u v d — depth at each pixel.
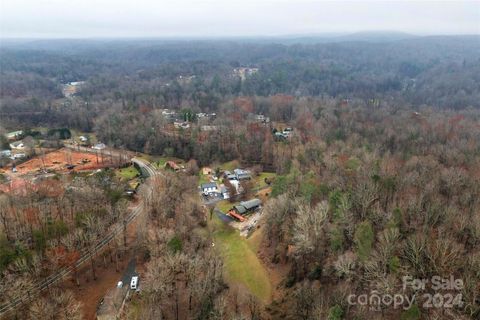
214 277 82.56
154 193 123.50
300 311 75.00
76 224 100.19
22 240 91.62
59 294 80.94
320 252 85.69
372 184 98.69
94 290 87.81
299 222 88.38
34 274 82.69
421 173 120.12
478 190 104.25
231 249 105.19
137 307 80.44
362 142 173.88
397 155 156.62
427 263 70.94
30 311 71.88
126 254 101.12
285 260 94.88
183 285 81.81
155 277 77.75
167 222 106.56
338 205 89.50
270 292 88.25
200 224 114.69
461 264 69.19
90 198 115.50
